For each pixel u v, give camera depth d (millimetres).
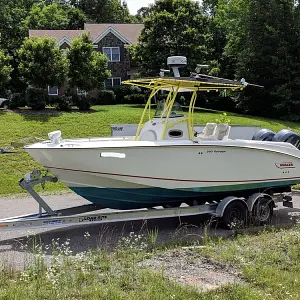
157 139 7742
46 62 23391
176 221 8383
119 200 7523
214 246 6441
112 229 7758
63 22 51312
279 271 5363
